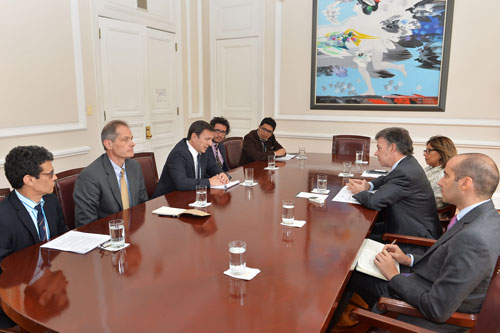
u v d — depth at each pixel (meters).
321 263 1.36
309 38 5.07
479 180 1.39
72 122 3.82
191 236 1.62
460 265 1.24
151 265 1.33
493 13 4.23
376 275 1.51
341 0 4.81
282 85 5.33
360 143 4.20
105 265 1.33
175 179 2.56
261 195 2.35
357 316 1.23
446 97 4.54
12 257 1.40
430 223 2.19
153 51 4.81
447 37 4.41
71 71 3.76
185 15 5.31
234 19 5.55
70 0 3.68
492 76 4.33
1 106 3.17
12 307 1.06
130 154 2.21
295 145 5.40
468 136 4.52
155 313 1.02
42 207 1.79
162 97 5.04
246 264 1.34
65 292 1.14
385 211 2.38
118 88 4.34
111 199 2.13
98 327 0.96
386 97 4.80
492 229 1.30
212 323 0.98
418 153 4.76
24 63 3.32
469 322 1.27
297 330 0.95
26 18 3.30
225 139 4.13
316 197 2.28
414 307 1.34
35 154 1.64
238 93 5.74
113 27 4.19
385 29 4.67
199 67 5.70
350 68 4.91
